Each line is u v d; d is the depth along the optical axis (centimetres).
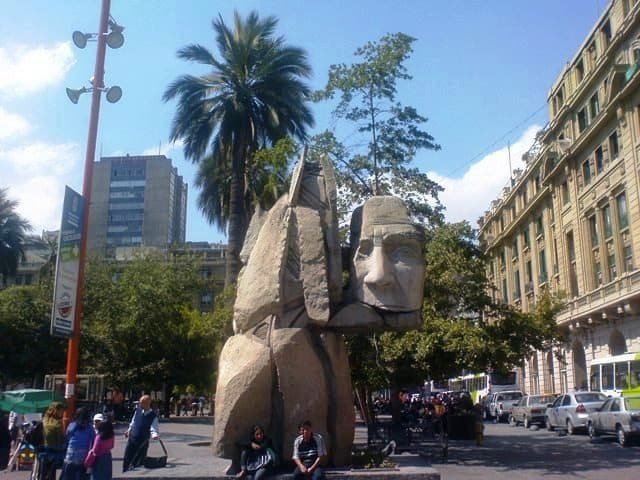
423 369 1850
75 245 1241
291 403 883
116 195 10169
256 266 971
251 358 895
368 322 940
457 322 1822
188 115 2539
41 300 3403
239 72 2547
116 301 3656
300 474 825
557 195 4766
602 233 3959
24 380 3628
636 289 3338
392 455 1099
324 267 945
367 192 1891
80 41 1391
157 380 3809
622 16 3691
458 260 1870
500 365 1841
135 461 981
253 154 2231
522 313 1962
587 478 1333
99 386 3078
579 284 4322
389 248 971
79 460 894
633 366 2767
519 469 1502
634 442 2094
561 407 2770
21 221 3566
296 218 977
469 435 2384
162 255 4331
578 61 4453
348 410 937
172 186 10300
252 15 2600
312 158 1884
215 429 890
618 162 3669
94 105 1356
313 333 940
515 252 6100
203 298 5522
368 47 1936
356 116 1930
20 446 1420
